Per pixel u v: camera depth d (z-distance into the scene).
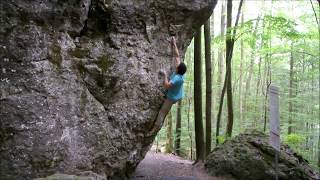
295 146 14.62
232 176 7.81
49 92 5.29
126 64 6.28
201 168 8.50
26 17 5.16
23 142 5.05
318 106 18.25
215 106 20.64
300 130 18.25
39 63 5.24
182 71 6.60
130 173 7.15
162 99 6.79
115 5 6.13
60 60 5.50
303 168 7.61
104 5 6.04
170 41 6.80
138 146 6.77
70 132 5.49
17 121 5.03
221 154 8.21
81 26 5.84
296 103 18.05
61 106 5.41
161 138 16.59
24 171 5.05
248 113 21.38
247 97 22.66
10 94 5.02
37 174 5.13
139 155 7.00
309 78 18.08
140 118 6.54
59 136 5.33
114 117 6.21
